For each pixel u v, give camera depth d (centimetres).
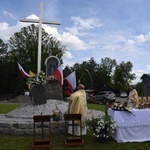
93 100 3266
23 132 861
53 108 1032
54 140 789
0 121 909
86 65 8331
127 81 8156
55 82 1390
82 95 835
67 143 725
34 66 4812
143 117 786
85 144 743
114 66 8250
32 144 725
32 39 4994
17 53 5053
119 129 763
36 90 1066
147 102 904
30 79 1081
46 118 736
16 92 4997
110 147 709
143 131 786
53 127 874
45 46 4984
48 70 1655
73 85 1277
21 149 693
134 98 1141
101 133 754
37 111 1003
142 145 728
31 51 4931
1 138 816
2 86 5028
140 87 6203
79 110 818
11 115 1031
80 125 761
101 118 767
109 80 7700
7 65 5044
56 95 1377
